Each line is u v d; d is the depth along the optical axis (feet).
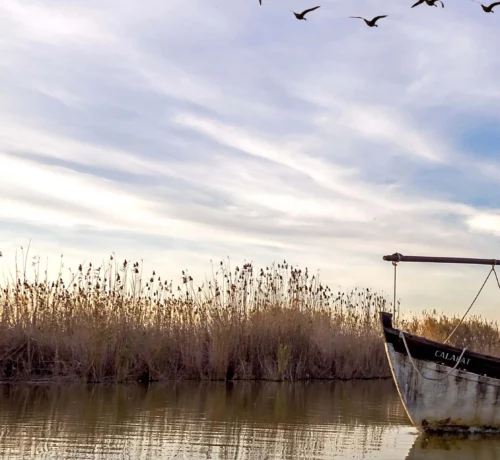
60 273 63.00
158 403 44.73
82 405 42.57
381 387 62.75
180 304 65.92
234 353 65.67
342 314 76.02
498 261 41.47
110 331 59.41
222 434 34.01
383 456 30.48
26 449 29.07
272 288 71.92
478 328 84.38
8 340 58.54
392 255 39.70
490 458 31.35
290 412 42.75
